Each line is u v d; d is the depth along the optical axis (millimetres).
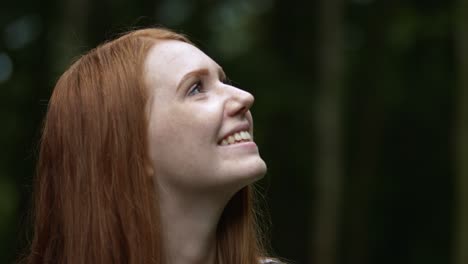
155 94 2172
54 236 2309
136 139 2162
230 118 2139
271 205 10359
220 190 2125
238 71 10250
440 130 10945
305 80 10352
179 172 2129
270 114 10164
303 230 10430
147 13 9586
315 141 9031
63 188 2266
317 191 8477
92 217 2184
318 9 9250
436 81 10578
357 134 10664
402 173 11297
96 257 2160
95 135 2203
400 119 11078
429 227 11312
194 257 2203
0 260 8320
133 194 2150
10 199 8594
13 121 9188
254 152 2131
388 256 11492
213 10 10438
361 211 10094
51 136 2311
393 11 10000
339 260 9719
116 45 2309
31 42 9562
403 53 10625
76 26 7676
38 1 9477
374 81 9984
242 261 2270
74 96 2268
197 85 2178
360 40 10820
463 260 7137
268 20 10727
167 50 2227
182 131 2117
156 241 2150
